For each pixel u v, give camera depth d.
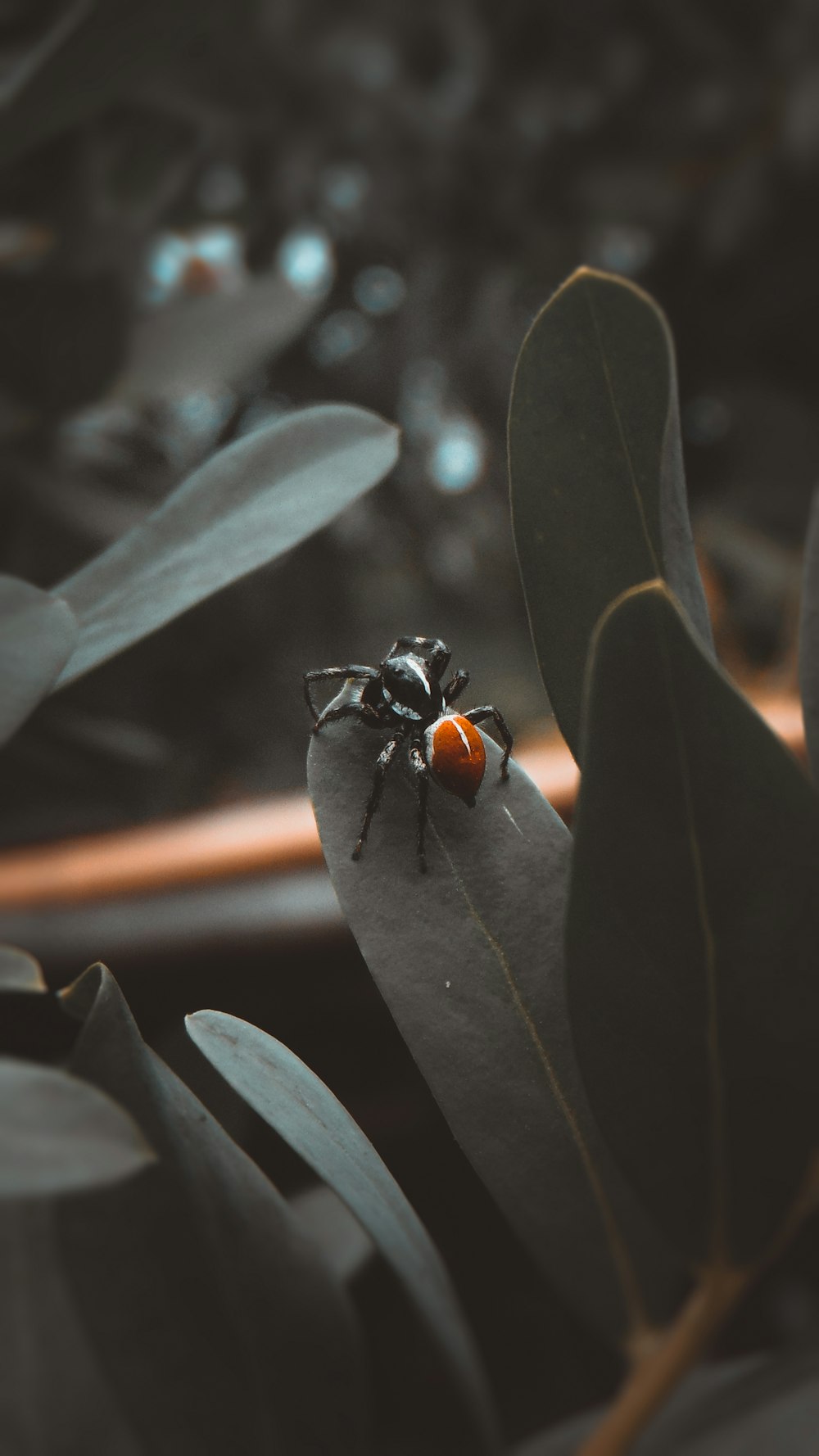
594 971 0.12
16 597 0.12
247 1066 0.13
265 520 0.15
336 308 0.82
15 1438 0.12
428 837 0.15
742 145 0.72
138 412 0.48
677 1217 0.12
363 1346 0.12
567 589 0.14
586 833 0.12
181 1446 0.12
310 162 0.68
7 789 0.40
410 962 0.14
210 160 0.45
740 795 0.12
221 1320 0.12
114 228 0.36
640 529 0.14
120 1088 0.12
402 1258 0.12
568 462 0.14
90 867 0.23
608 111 0.72
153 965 0.23
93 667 0.13
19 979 0.12
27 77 0.21
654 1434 0.12
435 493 0.81
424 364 0.84
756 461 0.77
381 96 0.67
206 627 0.58
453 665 0.68
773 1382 0.12
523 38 0.70
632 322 0.14
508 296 0.84
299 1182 0.19
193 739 0.56
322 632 0.69
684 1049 0.12
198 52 0.42
